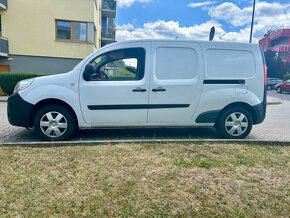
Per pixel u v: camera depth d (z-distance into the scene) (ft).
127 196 7.42
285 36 129.49
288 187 8.29
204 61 13.98
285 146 13.12
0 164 9.41
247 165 10.12
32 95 12.96
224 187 8.16
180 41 13.94
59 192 7.52
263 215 6.68
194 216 6.57
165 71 13.71
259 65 14.56
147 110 13.74
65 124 13.44
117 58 13.69
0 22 44.62
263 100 14.71
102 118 13.58
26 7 44.27
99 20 63.57
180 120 14.17
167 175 8.89
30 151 10.98
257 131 18.57
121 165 9.70
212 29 15.83
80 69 13.39
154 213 6.63
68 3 45.60
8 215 6.31
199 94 13.97
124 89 13.43
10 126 17.31
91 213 6.54
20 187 7.73
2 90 37.42
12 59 45.11
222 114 14.46
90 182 8.21
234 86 14.30
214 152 11.61
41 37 45.52
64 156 10.48
